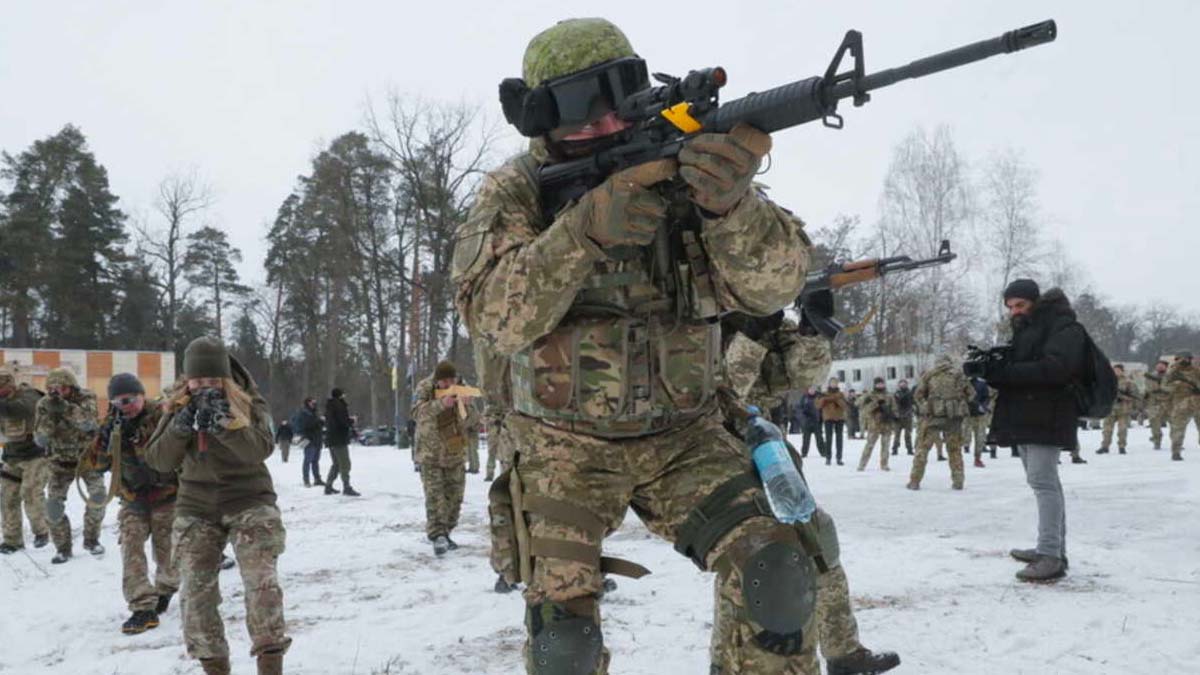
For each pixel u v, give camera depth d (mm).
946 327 40875
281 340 63906
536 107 2332
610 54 2459
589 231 2131
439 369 9266
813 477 15750
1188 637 4934
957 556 7621
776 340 3557
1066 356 6359
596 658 2406
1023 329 6645
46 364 28109
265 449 4758
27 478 10406
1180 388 16766
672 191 2336
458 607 6668
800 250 2324
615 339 2426
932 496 12156
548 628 2375
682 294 2455
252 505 4684
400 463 24938
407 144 37531
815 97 1926
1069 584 6336
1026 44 1807
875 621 5492
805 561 2311
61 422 9492
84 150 53344
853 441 29359
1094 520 9242
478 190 2480
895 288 41219
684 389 2461
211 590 4637
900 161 41656
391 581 7809
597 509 2486
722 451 2500
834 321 3576
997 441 6699
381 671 5094
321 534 10695
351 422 15789
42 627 6738
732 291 2410
